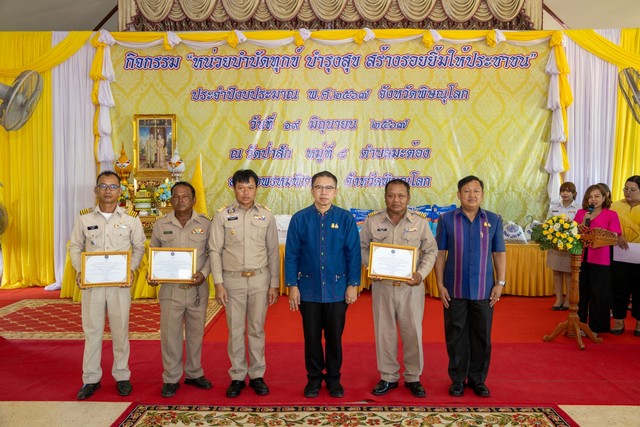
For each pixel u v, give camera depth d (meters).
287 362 4.04
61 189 7.28
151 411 3.10
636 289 4.75
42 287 7.29
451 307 3.34
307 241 3.27
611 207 5.05
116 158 7.37
